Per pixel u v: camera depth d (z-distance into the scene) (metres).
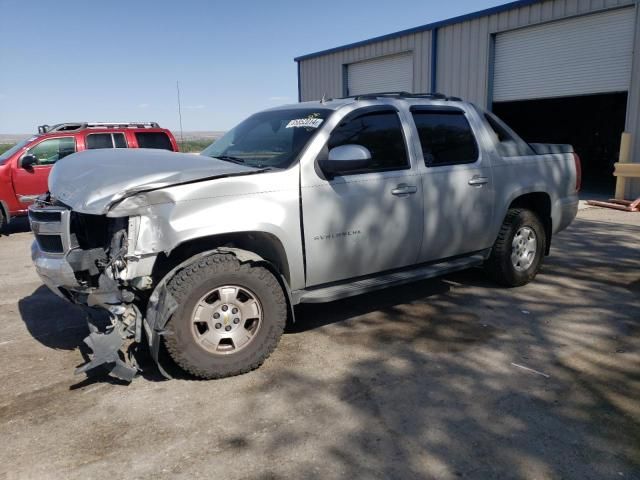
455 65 15.50
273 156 4.28
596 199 12.44
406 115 4.77
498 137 5.56
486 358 4.07
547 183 5.82
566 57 13.03
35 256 4.02
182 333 3.60
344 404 3.43
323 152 4.18
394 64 17.55
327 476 2.74
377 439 3.05
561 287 5.77
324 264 4.24
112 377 3.85
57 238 3.79
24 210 10.24
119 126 11.63
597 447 2.95
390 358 4.10
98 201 3.40
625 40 11.80
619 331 4.55
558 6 12.86
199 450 2.97
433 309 5.14
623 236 8.44
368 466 2.81
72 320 5.09
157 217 3.49
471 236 5.22
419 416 3.28
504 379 3.74
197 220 3.59
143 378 3.84
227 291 3.74
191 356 3.65
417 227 4.74
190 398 3.54
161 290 3.59
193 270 3.61
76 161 4.27
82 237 3.81
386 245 4.57
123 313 3.57
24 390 3.71
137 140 11.45
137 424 3.24
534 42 13.69
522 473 2.75
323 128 4.25
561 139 21.64
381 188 4.46
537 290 5.68
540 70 13.63
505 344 4.32
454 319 4.88
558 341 4.36
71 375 3.92
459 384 3.68
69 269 3.66
